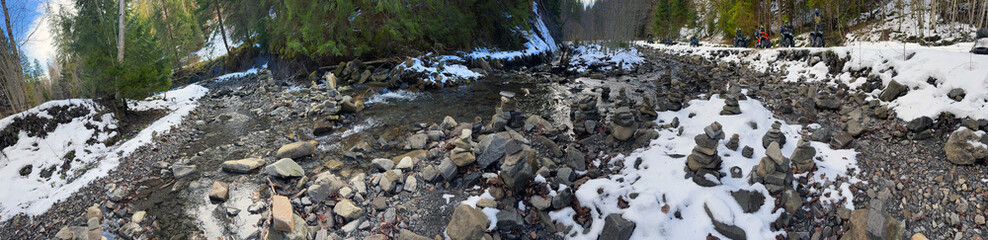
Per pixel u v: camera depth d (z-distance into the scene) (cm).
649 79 1493
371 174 576
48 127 692
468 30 2117
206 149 727
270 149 715
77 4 861
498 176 514
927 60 683
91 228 449
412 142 699
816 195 446
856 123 593
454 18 2031
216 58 2577
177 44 2348
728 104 648
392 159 640
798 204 425
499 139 575
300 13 1745
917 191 432
